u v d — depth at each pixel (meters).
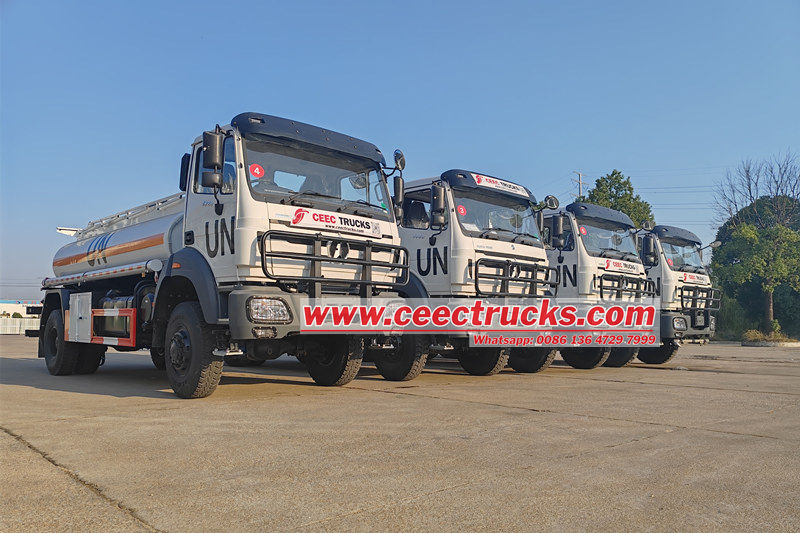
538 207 10.95
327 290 7.54
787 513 3.48
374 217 7.94
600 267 12.03
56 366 10.66
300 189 7.48
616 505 3.57
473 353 10.80
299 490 3.79
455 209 9.73
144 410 6.57
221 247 7.16
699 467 4.41
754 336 24.47
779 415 6.71
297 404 7.00
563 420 6.15
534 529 3.20
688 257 15.18
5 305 37.50
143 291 8.82
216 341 7.29
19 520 3.28
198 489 3.80
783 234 27.98
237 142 7.12
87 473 4.13
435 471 4.22
